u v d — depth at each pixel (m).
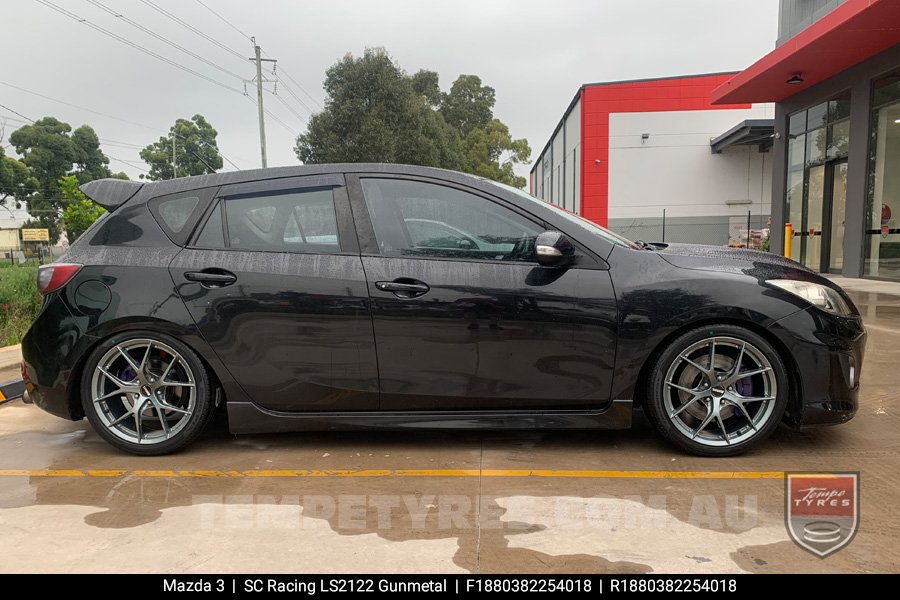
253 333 3.12
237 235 3.21
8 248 50.81
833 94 13.16
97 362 3.17
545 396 3.12
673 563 2.14
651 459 3.12
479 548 2.27
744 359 3.13
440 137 39.78
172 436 3.23
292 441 3.50
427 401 3.15
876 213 11.85
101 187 3.34
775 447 3.24
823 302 3.03
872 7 9.30
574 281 3.05
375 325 3.08
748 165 25.70
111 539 2.37
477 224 3.16
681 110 25.88
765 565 2.12
